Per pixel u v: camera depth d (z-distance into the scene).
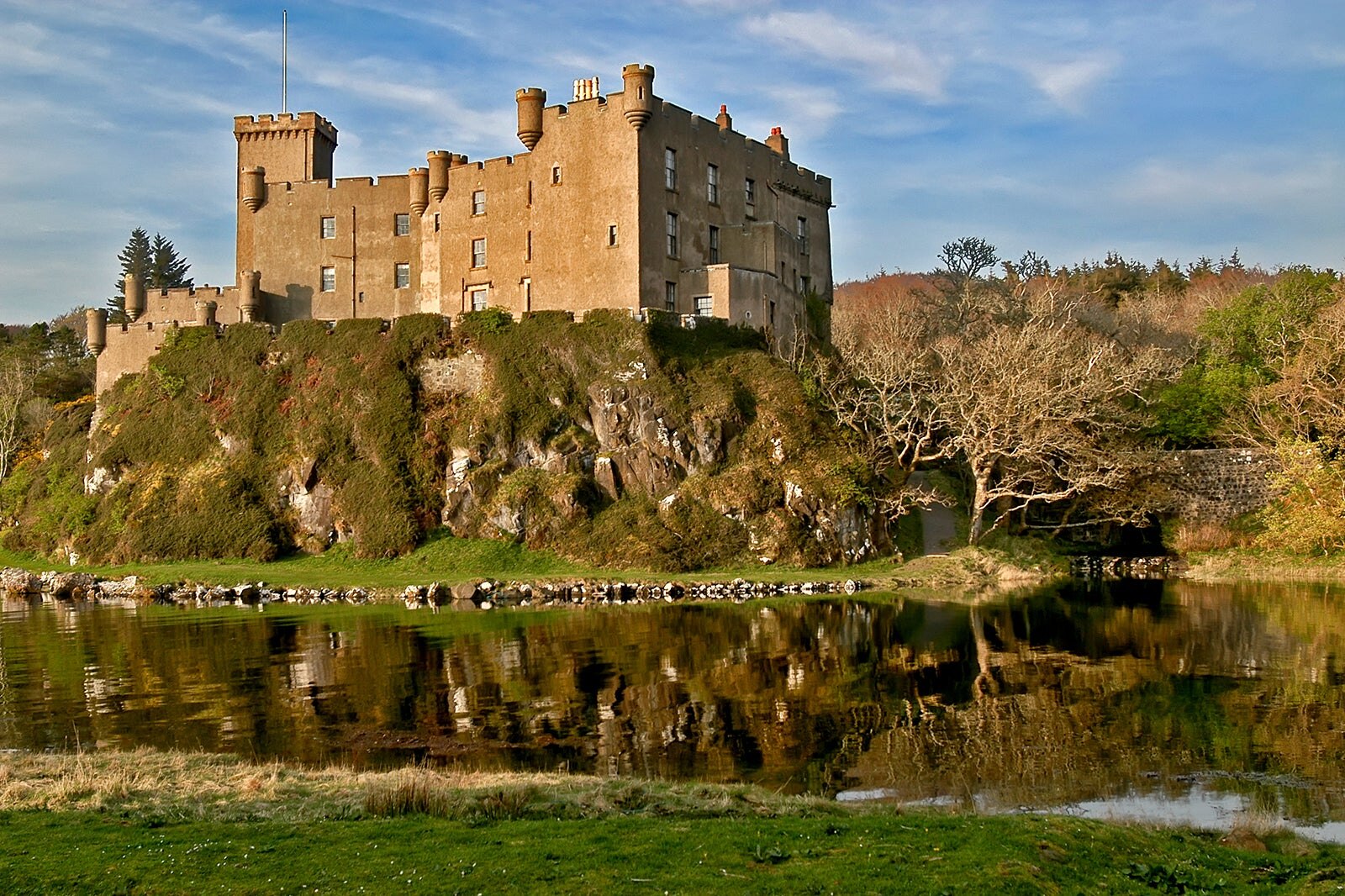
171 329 76.94
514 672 32.06
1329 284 75.94
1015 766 22.02
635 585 52.44
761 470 61.25
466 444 64.62
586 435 64.94
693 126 74.06
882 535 61.00
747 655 34.50
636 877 13.30
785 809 17.67
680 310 72.25
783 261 77.38
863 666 32.62
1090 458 60.72
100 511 70.31
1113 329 85.56
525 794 17.59
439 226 77.38
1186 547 62.03
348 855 14.17
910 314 88.75
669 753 23.14
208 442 71.06
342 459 67.00
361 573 59.50
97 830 15.55
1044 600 47.75
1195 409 67.75
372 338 71.12
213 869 13.59
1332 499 56.56
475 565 59.59
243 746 23.97
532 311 69.94
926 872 13.60
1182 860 15.29
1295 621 40.34
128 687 30.69
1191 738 24.05
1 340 126.88
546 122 72.75
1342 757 22.47
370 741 24.38
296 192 81.38
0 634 41.97
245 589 54.19
